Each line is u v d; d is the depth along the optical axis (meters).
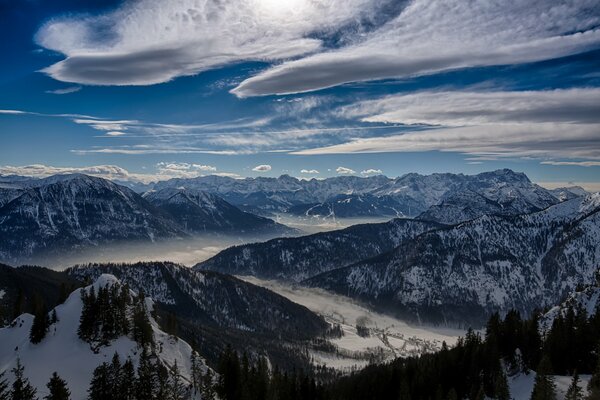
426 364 168.38
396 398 160.62
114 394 117.50
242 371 156.88
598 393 131.62
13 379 123.19
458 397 153.38
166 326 171.12
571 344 160.38
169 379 136.50
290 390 157.62
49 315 154.25
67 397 109.69
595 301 199.50
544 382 132.12
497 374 152.50
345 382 190.00
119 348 140.12
